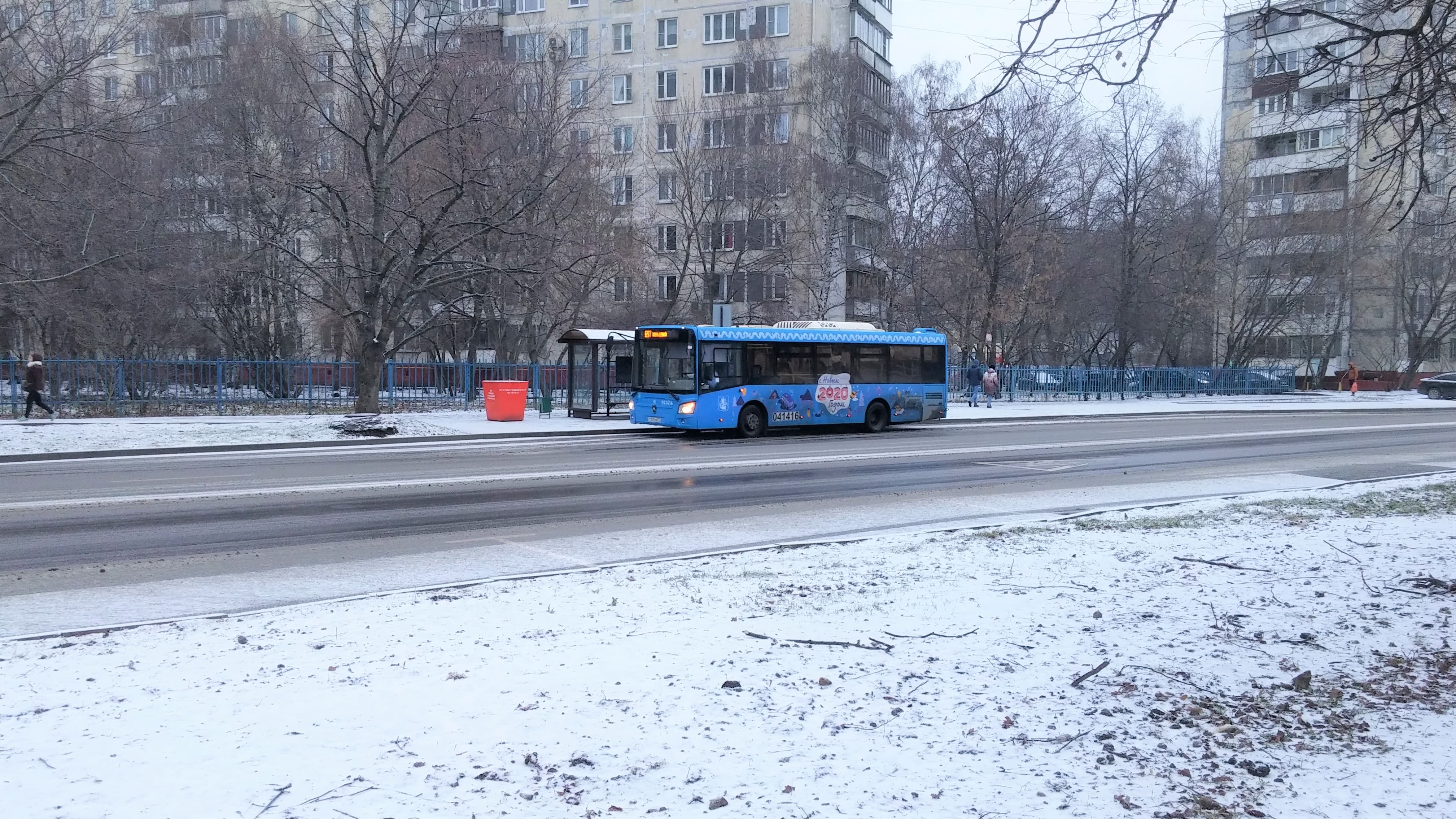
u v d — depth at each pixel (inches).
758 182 1651.1
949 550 350.6
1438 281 2174.0
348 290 1245.7
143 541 404.5
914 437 991.0
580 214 1359.5
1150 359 2411.4
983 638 226.5
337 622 255.1
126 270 1195.9
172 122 1041.5
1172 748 162.4
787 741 164.1
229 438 868.0
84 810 138.0
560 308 1485.0
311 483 595.8
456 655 217.5
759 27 2017.7
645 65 2165.4
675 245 1857.8
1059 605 259.1
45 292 1120.2
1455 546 346.6
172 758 156.8
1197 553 340.8
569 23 2206.0
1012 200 1604.3
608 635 233.3
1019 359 2050.9
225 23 1599.4
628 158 1770.4
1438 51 283.0
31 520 454.6
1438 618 241.1
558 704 181.8
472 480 608.4
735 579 303.3
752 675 199.0
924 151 1573.6
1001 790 145.7
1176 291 1927.9
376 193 1031.0
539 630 239.6
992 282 1633.9
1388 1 292.5
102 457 786.8
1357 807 141.4
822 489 573.0
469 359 1497.3
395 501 516.4
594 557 375.9
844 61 1653.5
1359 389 2349.9
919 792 144.9
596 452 812.0
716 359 960.3
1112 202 1911.9
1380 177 371.2
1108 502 525.3
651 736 165.9
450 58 1130.0
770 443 916.6
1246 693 189.6
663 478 624.1
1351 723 173.9
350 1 1475.1
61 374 1109.1
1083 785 148.0
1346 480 622.5
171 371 1144.8
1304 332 2303.2
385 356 1116.5
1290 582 286.8
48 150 954.7
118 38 989.8
